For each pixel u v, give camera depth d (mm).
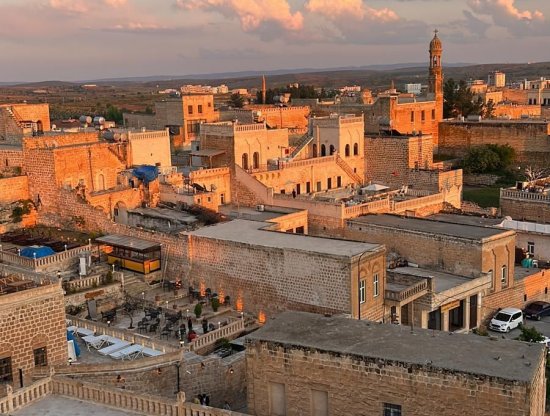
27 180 69375
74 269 56500
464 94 138250
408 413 28578
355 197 76875
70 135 75250
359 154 93375
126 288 54906
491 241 57375
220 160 81000
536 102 178750
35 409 29344
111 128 91312
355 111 114000
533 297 63094
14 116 82438
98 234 63312
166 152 79938
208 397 38219
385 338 31312
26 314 34250
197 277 56031
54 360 35625
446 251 58531
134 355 39125
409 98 121125
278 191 79375
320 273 48562
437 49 122250
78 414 28828
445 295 52844
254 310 52938
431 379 27859
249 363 32062
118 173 73312
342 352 29625
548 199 72500
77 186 68062
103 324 43094
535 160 108000
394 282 53750
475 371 27188
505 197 75562
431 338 31141
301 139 94500
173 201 71312
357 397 29578
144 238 59750
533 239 66812
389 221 65438
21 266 54781
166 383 36938
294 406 31188
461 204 86188
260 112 112438
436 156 117812
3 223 66000
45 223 68688
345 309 47625
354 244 51219
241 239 54125
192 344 43344
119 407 29391
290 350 30859
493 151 106500
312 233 69875
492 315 58219
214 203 73688
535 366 27656
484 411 27047
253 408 32312
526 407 26234
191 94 124375
